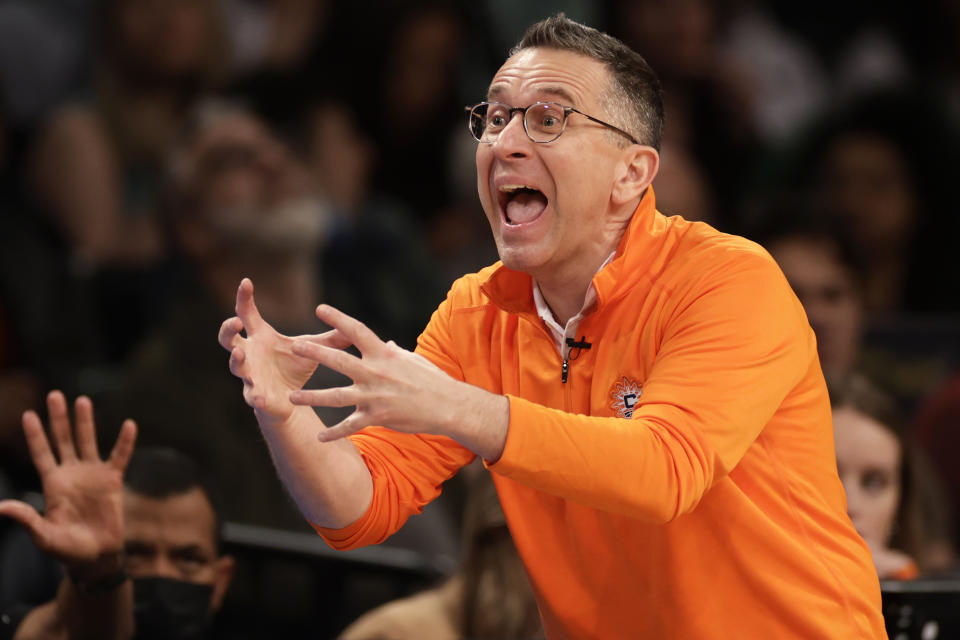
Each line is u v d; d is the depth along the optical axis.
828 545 7.71
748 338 7.09
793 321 7.35
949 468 15.83
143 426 13.77
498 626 11.19
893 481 11.94
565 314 8.06
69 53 20.52
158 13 19.42
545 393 7.93
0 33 20.17
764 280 7.32
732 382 6.95
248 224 15.17
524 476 6.52
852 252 16.59
